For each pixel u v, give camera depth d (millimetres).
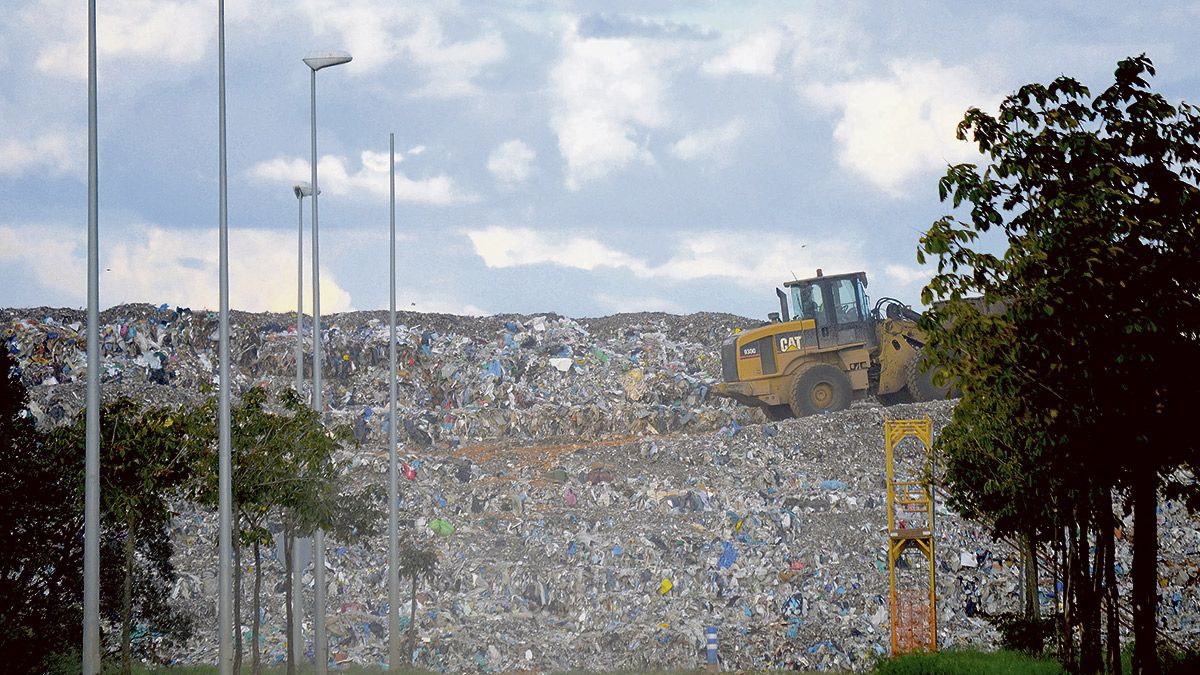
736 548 159000
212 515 168375
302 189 146750
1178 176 56312
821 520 168250
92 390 81875
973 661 100375
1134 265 54219
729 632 137500
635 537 161750
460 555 160625
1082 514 76062
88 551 80250
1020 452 89875
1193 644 116125
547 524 170625
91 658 79562
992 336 57469
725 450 195125
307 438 105688
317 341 128250
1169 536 155500
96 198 84938
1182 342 54250
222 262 96812
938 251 58312
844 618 141125
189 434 101125
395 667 122500
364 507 116375
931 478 114438
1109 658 68062
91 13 86750
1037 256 55375
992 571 150250
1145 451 56062
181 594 144750
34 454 90125
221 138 98688
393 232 140000
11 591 88125
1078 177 56781
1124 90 57719
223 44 99812
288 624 111125
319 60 131500
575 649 134750
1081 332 54812
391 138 141500
